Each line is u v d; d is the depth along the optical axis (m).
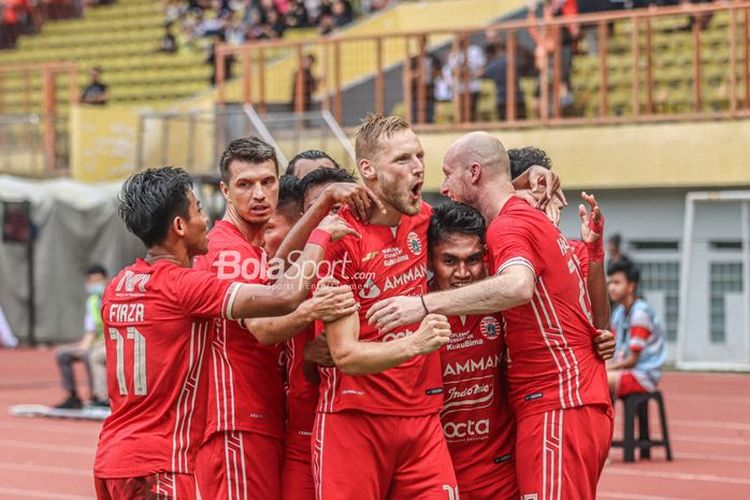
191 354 9.91
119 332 10.02
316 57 41.91
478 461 11.06
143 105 52.12
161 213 10.00
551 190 11.18
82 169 43.69
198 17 54.34
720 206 34.56
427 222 10.72
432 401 10.45
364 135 10.25
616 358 20.77
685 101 36.16
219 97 39.38
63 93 53.53
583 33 36.91
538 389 10.68
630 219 35.41
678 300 35.31
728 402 28.33
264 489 10.84
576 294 10.77
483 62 37.94
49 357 40.78
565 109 36.22
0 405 28.70
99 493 10.05
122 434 9.93
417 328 10.42
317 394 10.84
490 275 10.63
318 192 11.07
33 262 43.12
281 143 35.97
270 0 49.62
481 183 10.84
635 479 19.16
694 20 35.53
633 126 34.56
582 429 10.64
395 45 44.28
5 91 54.88
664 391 30.34
